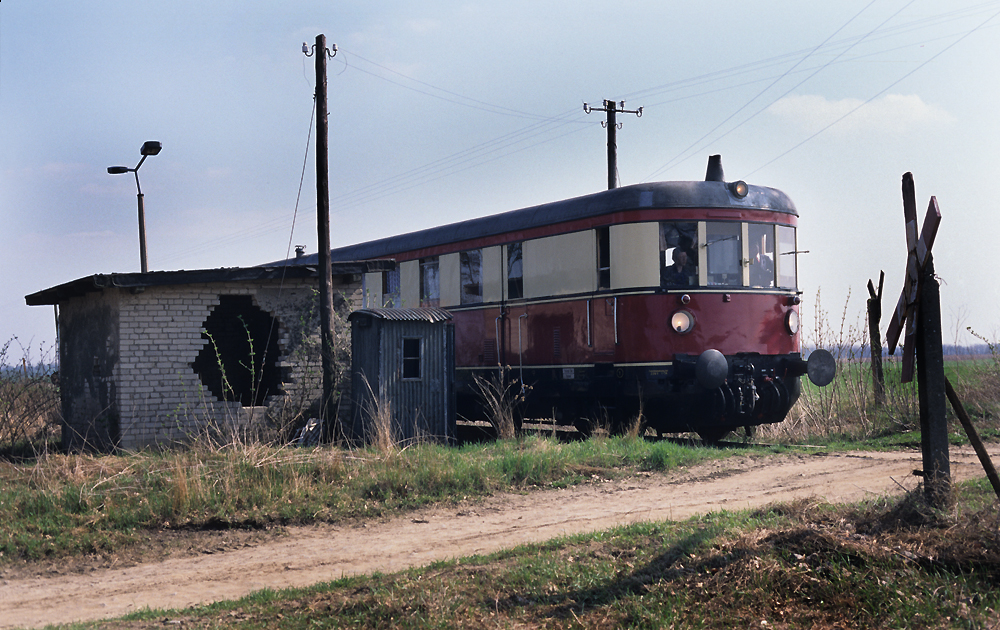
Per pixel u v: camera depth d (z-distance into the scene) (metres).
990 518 6.52
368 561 8.09
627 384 14.96
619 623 5.65
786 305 15.73
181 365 14.83
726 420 15.13
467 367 18.61
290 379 15.64
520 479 11.74
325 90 15.77
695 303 14.94
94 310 15.72
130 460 11.64
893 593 5.59
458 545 8.60
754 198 15.47
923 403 7.01
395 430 14.95
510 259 17.56
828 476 11.82
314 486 10.71
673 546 6.98
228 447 11.78
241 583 7.50
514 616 5.92
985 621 5.12
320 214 15.60
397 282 20.77
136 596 7.20
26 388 16.70
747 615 5.60
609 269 15.38
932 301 6.97
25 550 8.47
